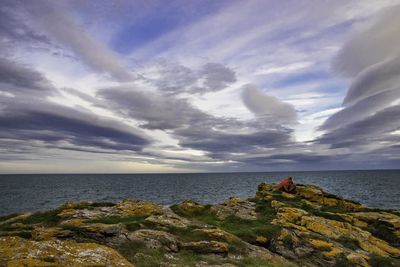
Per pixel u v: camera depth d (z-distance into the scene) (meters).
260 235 25.22
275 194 40.84
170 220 25.95
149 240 19.34
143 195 96.75
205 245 19.67
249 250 21.08
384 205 65.19
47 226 24.86
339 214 32.75
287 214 30.47
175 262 16.84
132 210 29.91
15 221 26.59
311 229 26.98
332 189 108.06
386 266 20.25
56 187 142.25
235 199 38.72
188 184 167.50
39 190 122.06
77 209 30.09
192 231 22.80
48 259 11.22
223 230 24.75
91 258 11.95
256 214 32.94
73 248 12.76
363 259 20.86
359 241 25.09
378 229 29.64
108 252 12.92
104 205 33.09
